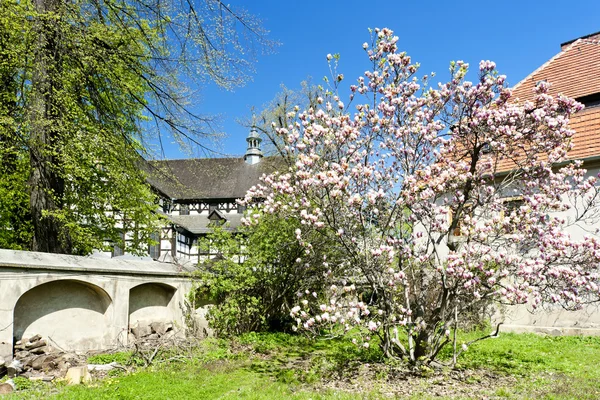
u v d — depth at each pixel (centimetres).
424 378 660
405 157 773
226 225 1219
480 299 671
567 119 718
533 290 657
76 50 1048
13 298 709
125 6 1134
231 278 1134
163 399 546
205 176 3878
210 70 1158
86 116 1136
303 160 673
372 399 556
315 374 694
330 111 827
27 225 1238
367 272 714
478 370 714
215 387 611
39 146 999
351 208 693
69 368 657
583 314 1092
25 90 1089
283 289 1169
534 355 840
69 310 833
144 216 1346
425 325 708
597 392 580
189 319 1065
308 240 832
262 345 964
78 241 1126
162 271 1006
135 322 965
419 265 777
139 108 1299
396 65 784
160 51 1209
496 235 724
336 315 640
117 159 1160
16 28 946
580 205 1120
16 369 646
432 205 777
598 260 679
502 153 757
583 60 1457
